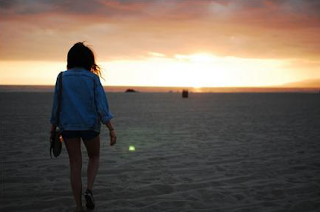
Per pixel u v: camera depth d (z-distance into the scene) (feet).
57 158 18.94
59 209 11.05
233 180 14.67
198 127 34.83
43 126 34.09
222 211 10.94
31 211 10.86
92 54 11.52
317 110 63.31
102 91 10.88
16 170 16.11
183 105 77.30
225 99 117.39
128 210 10.97
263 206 11.44
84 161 18.12
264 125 37.22
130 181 14.43
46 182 14.15
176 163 17.95
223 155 20.17
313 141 25.88
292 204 11.65
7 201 11.76
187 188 13.46
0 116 44.60
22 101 85.61
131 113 53.06
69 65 11.33
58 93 10.71
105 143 24.41
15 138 26.09
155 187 13.55
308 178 15.10
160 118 44.68
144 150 21.65
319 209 11.27
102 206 11.33
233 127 35.06
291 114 53.36
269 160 18.83
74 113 10.44
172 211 10.93
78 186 10.58
